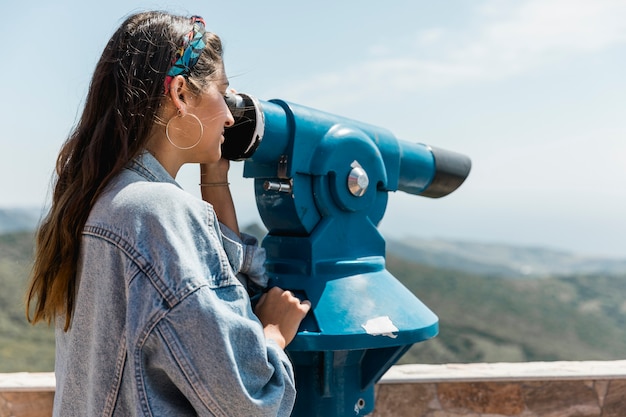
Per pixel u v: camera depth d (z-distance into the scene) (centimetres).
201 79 119
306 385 152
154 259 104
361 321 140
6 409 225
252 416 105
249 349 107
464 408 240
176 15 121
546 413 242
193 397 102
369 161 158
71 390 111
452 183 193
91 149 113
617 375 244
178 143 119
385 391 238
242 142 138
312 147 149
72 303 113
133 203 107
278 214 152
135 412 102
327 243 151
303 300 143
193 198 112
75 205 112
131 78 114
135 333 102
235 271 126
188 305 102
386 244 164
